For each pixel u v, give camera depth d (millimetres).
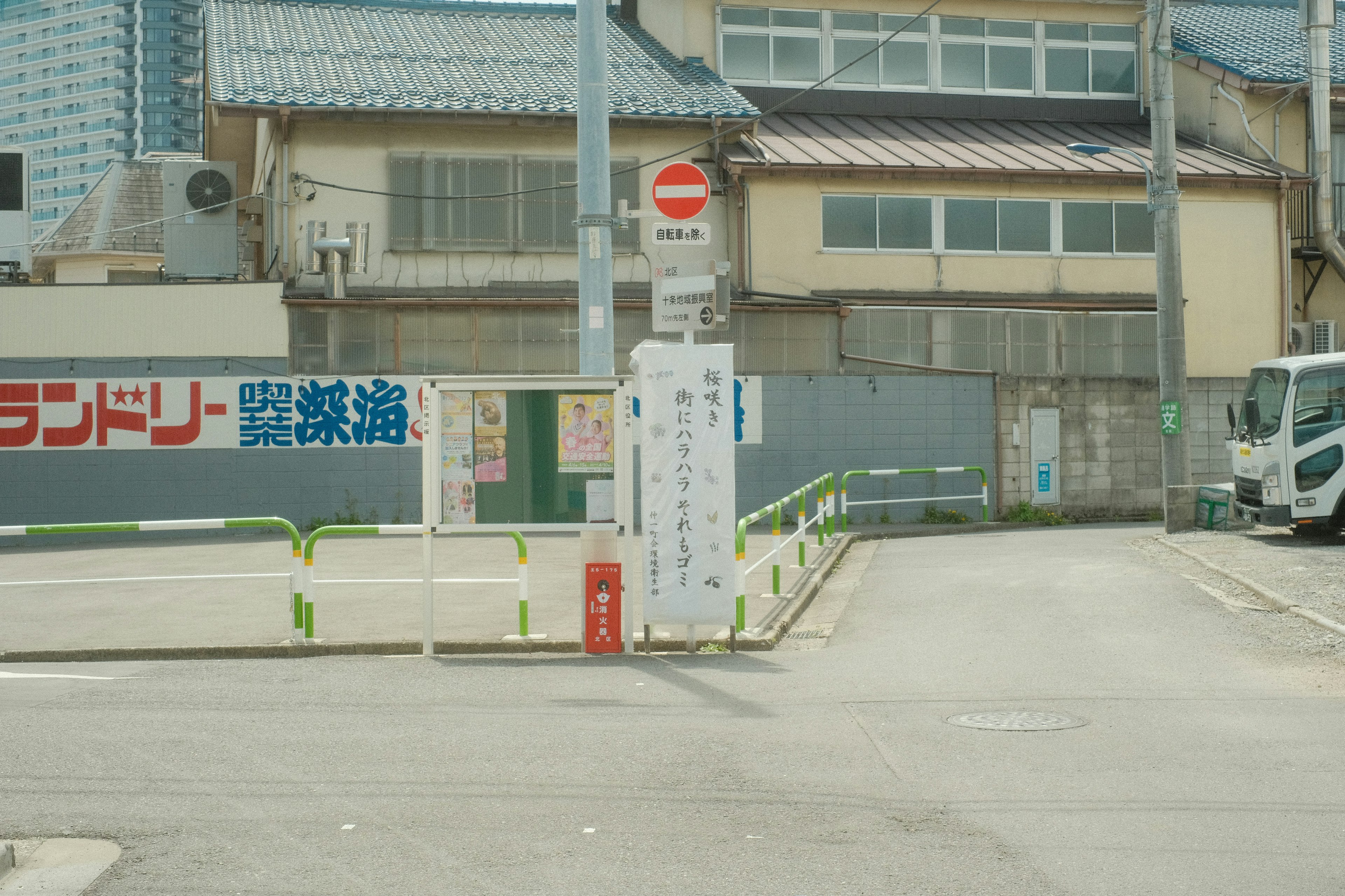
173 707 7840
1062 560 15031
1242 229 25344
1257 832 5277
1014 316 23750
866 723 7266
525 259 22781
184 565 15836
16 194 22672
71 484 19953
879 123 26828
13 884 4828
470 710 7723
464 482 9789
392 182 22375
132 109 156625
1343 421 15602
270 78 22281
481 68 24438
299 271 21953
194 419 20125
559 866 4938
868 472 19375
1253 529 17125
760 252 23453
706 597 9703
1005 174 24141
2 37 167500
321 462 20312
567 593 12844
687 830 5363
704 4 26750
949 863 4918
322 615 11359
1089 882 4707
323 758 6562
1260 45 28375
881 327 23266
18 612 11617
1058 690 8195
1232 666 8930
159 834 5379
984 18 27906
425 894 4660
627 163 23453
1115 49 28500
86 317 19984
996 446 22375
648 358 9742
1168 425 17719
